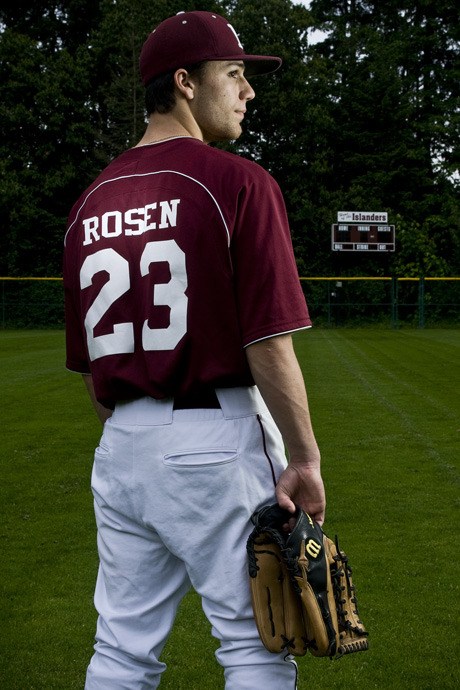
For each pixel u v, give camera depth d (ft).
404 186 119.55
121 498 6.27
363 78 121.39
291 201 113.91
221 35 6.54
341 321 102.47
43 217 108.58
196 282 5.93
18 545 15.70
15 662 10.79
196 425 6.00
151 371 6.04
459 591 13.14
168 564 6.42
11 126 107.34
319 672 10.53
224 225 5.87
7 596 13.14
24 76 107.04
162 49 6.50
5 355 59.36
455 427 27.81
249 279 5.85
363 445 24.68
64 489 19.92
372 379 42.39
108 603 6.51
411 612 12.30
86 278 6.50
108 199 6.46
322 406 32.50
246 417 6.07
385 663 10.73
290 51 118.62
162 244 6.04
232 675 6.04
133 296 6.21
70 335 7.19
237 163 6.06
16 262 109.09
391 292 99.81
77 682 10.27
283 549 5.82
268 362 5.83
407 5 130.62
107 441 6.44
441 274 110.73
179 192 6.07
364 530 16.35
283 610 5.95
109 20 109.91
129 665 6.34
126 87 106.11
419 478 20.62
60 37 120.06
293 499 6.19
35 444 25.45
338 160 119.34
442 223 114.62
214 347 5.96
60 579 13.91
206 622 12.19
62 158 109.60
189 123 6.61
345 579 6.34
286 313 5.82
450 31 127.65
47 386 40.29
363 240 96.89
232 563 5.98
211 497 5.95
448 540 15.70
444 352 60.90
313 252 112.68
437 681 10.23
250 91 6.85
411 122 120.98
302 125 116.98
